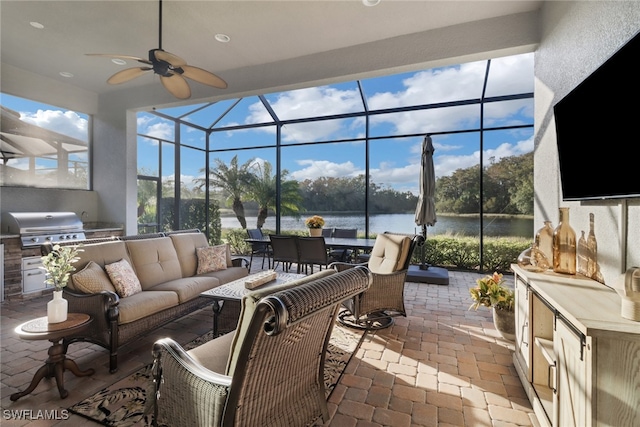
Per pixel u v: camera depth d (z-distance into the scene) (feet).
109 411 6.19
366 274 5.20
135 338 8.38
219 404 3.91
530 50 11.28
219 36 12.88
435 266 20.97
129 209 18.60
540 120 10.32
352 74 13.62
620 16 5.63
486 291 9.64
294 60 14.69
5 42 13.51
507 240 20.38
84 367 7.93
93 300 7.81
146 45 13.74
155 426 4.89
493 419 6.08
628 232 5.43
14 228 14.30
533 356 6.47
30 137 16.42
